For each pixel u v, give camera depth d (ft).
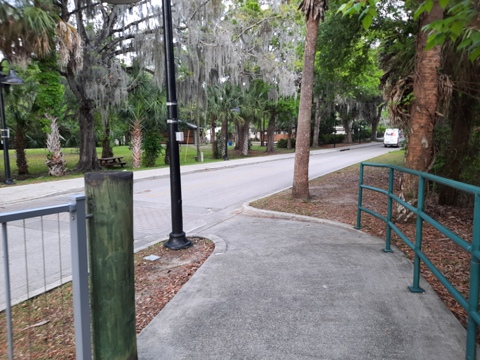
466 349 8.09
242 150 105.19
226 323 10.44
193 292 12.58
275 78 77.15
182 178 50.34
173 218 18.25
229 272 14.35
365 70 49.24
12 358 6.80
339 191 35.22
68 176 54.39
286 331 9.95
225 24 63.98
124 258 7.63
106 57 58.95
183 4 54.90
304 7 28.22
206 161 81.66
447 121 30.01
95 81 57.88
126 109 67.92
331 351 8.98
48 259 17.25
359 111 153.99
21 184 44.19
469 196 27.91
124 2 17.65
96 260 7.43
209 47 59.98
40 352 9.30
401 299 11.68
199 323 10.47
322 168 60.80
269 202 29.14
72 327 10.63
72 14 53.88
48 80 52.08
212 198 34.71
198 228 22.09
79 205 6.99
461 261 15.39
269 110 108.17
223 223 23.02
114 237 7.45
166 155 74.28
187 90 67.31
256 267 14.84
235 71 70.54
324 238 18.90
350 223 22.18
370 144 162.09
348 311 10.97
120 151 123.24
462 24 9.30
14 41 37.40
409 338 9.46
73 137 93.97
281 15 68.33
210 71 68.23
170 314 11.03
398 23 32.32
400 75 29.73
